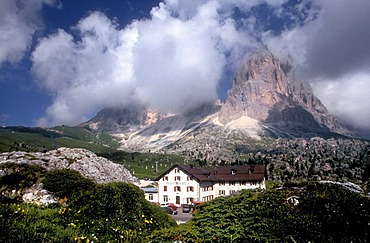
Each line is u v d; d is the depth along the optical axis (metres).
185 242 12.99
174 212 68.75
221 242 12.55
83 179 28.52
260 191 14.76
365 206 13.02
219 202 13.88
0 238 9.95
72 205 15.49
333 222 12.20
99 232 13.68
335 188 15.09
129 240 13.35
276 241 11.85
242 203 13.47
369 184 20.02
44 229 11.82
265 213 12.79
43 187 27.23
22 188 27.55
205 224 13.24
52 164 35.84
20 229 10.84
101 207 15.55
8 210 12.33
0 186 27.88
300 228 11.96
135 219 15.92
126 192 17.31
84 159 41.50
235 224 12.77
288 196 14.17
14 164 30.78
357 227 12.02
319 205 13.18
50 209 15.23
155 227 16.44
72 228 12.98
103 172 41.88
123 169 48.41
